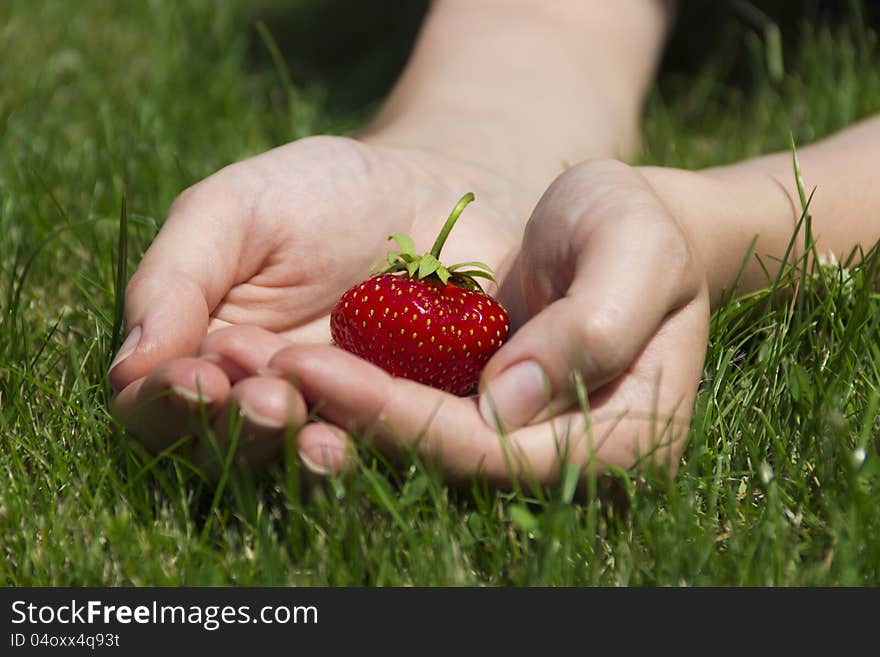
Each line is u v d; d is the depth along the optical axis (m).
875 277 0.62
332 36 1.10
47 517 0.55
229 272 0.58
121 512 0.54
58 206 0.69
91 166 0.75
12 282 0.63
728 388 0.59
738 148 0.79
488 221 0.63
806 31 0.89
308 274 0.59
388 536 0.53
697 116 0.89
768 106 0.83
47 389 0.58
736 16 1.01
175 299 0.56
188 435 0.54
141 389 0.54
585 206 0.55
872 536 0.53
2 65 0.95
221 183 0.58
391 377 0.53
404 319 0.56
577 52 0.78
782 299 0.63
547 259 0.56
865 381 0.58
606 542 0.54
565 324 0.53
